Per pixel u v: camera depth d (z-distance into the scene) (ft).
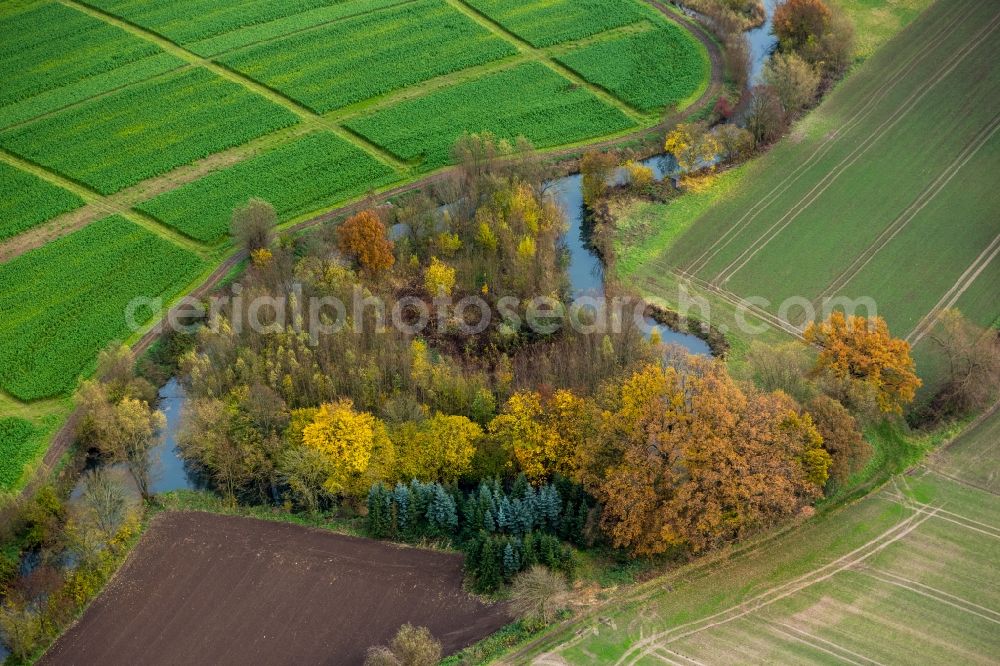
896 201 636.89
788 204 641.40
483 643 414.82
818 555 445.78
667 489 438.40
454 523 456.04
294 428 478.59
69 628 427.74
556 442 458.91
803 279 588.91
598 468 449.89
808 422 451.53
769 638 414.21
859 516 461.78
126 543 459.32
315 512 471.62
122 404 487.61
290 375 506.89
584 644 414.41
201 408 481.46
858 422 485.56
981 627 416.05
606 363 508.53
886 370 488.02
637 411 445.78
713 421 440.04
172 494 485.97
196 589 440.45
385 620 425.69
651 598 431.43
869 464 484.33
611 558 447.83
